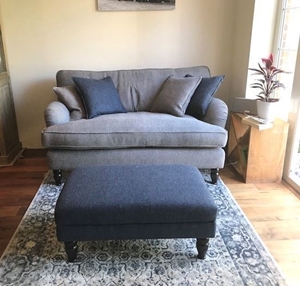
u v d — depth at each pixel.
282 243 1.89
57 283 1.58
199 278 1.61
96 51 3.22
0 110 2.92
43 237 1.94
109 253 1.80
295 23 2.54
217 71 3.36
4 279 1.61
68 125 2.41
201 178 1.84
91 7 3.07
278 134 2.51
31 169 2.93
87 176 1.81
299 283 1.59
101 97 2.75
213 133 2.40
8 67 3.19
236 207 2.27
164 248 1.85
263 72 2.47
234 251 1.81
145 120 2.50
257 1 2.72
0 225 2.08
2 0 2.99
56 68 3.25
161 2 3.10
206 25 3.21
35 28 3.10
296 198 2.40
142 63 3.29
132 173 1.85
